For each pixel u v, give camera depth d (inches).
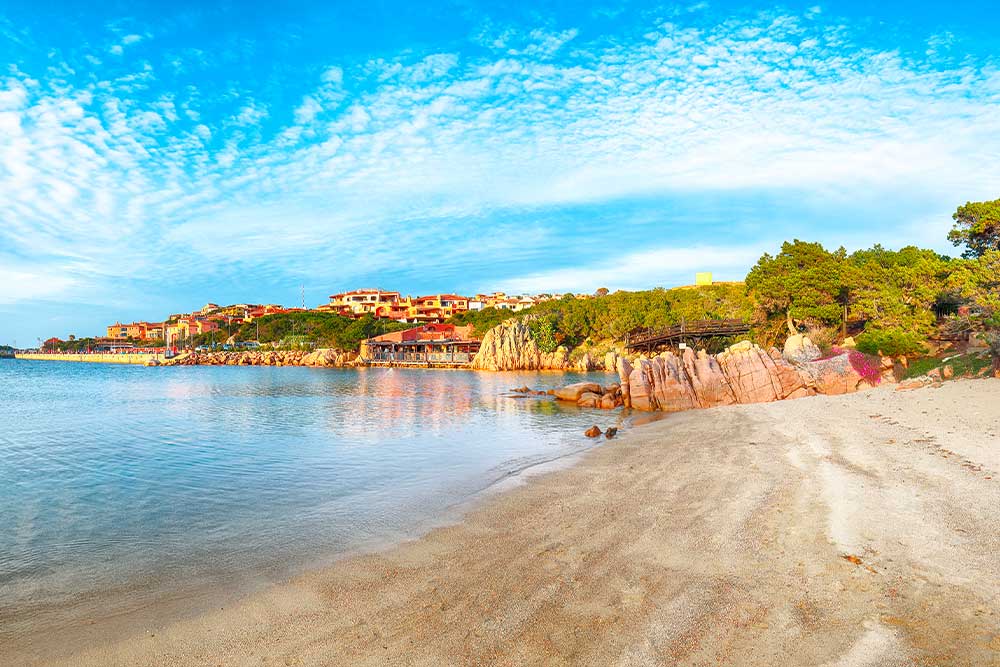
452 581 371.9
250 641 303.9
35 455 961.5
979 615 276.8
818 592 314.0
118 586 396.2
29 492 697.6
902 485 506.6
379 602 345.7
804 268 2336.4
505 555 416.5
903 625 272.5
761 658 253.0
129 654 296.5
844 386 1448.1
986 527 387.9
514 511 542.3
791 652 256.1
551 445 991.0
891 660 244.1
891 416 918.4
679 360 1610.5
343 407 1836.9
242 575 408.2
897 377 1461.6
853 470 582.6
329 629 313.0
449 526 504.4
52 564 443.5
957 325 1408.7
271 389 2805.1
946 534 381.1
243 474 787.4
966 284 1304.1
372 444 1049.5
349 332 6515.8
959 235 1469.0
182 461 892.6
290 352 6683.1
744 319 2603.3
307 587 376.8
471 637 292.0
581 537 443.2
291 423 1405.0
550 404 1860.2
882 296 1726.1
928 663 240.1
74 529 539.5
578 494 593.3
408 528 505.7
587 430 1108.5
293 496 657.0
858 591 311.3
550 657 266.8
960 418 816.9
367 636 301.3
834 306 2103.8
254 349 7293.3
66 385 3248.0
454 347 5777.6
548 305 5413.4
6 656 297.7
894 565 340.5
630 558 386.9
